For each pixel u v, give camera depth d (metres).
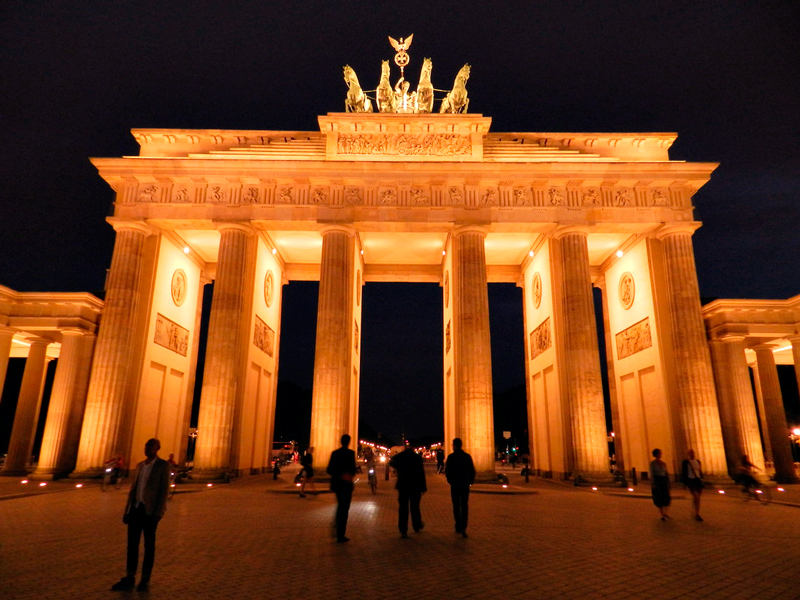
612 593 10.80
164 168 44.12
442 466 56.69
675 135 47.34
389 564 12.98
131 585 10.74
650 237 46.34
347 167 44.06
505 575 12.06
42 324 41.91
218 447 39.31
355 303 50.62
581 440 40.06
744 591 11.11
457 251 44.31
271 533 17.38
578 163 43.66
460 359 41.94
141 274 44.59
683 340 41.97
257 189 44.62
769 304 43.88
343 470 16.14
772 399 48.72
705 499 30.31
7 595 10.26
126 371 41.47
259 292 49.44
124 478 40.47
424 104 50.44
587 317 42.44
